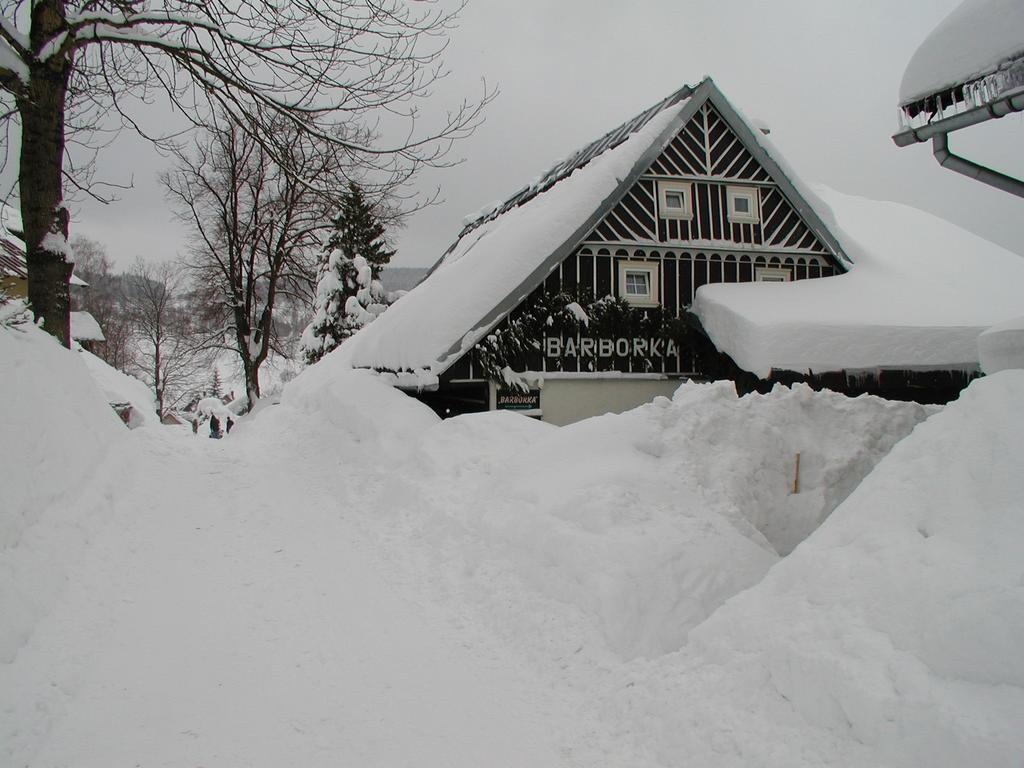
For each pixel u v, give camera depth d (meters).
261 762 4.00
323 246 34.44
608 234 14.96
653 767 3.76
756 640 4.06
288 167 11.01
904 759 3.02
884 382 12.94
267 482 10.94
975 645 3.15
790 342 12.76
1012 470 3.85
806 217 15.86
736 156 15.83
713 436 7.69
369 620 5.90
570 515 6.32
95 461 8.23
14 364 7.09
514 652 5.30
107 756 3.99
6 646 4.55
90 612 5.61
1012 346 5.86
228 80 10.14
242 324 32.38
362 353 17.55
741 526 6.68
